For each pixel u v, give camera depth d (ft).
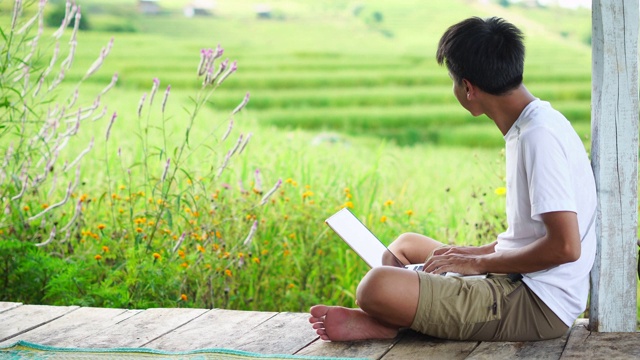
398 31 112.57
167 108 49.11
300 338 11.12
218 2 120.78
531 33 103.45
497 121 10.44
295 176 23.17
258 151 27.94
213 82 15.55
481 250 11.12
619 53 10.55
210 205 16.90
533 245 9.91
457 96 10.59
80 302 14.16
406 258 11.90
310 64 92.27
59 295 14.80
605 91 10.59
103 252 15.96
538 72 82.53
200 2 117.50
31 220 16.05
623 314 10.87
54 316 12.34
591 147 10.87
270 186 21.04
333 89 81.05
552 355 10.07
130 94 59.72
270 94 77.46
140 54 88.74
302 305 16.38
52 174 20.65
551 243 9.74
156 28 109.70
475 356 10.12
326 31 112.88
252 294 16.42
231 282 16.01
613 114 10.61
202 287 15.42
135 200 17.24
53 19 92.07
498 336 10.44
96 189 20.52
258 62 92.73
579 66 86.28
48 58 43.86
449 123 70.03
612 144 10.64
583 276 10.36
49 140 16.42
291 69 89.81
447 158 48.24
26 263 14.83
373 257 11.33
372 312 10.46
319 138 54.95
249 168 23.81
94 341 11.23
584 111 67.92
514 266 10.12
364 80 84.23
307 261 17.31
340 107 75.36
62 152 27.35
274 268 17.08
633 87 10.55
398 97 77.66
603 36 10.55
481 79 10.12
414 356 10.21
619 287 10.83
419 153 53.67
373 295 10.31
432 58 96.73
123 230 16.56
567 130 10.05
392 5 117.29
